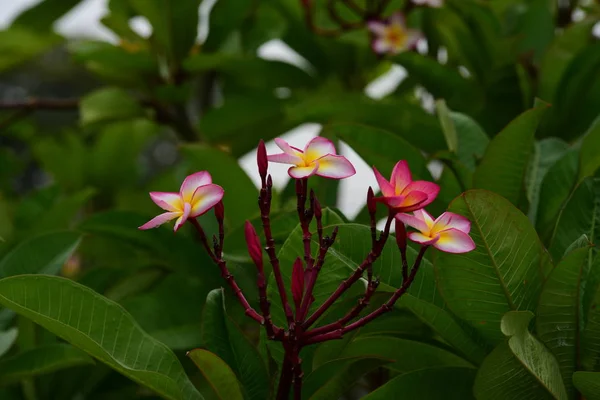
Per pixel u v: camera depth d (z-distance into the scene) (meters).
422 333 1.46
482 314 1.32
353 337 1.34
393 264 1.34
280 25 2.25
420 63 1.84
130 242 1.66
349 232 1.34
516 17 2.06
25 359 1.45
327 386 1.31
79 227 1.64
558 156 1.60
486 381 1.27
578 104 1.79
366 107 1.74
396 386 1.31
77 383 1.68
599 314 1.27
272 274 1.35
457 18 1.89
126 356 1.30
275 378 1.33
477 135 1.61
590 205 1.43
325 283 1.34
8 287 1.28
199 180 1.22
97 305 1.30
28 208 1.97
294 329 1.22
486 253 1.29
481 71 1.93
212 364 1.26
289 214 1.50
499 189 1.49
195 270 1.64
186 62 2.02
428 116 1.73
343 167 1.20
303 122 1.83
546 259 1.31
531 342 1.25
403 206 1.18
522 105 1.83
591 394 1.27
